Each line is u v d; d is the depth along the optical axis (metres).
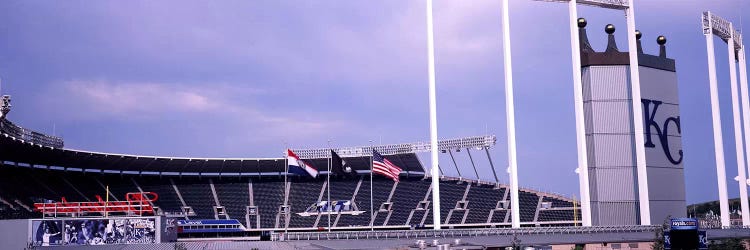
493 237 60.88
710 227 73.00
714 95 80.12
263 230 126.12
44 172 125.00
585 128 73.75
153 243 64.00
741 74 86.19
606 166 72.62
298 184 142.25
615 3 72.00
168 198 133.38
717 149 79.50
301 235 60.53
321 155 139.75
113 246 63.91
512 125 65.19
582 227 64.94
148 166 132.25
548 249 50.44
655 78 75.94
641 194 69.44
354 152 140.75
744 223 81.12
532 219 128.38
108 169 133.62
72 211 78.06
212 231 121.81
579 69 69.94
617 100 73.25
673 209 74.81
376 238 60.34
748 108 85.12
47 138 115.62
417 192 139.62
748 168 84.62
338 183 143.12
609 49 76.06
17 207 101.69
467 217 129.75
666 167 75.19
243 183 142.12
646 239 61.88
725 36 84.88
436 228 62.53
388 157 142.38
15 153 109.38
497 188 140.38
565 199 134.88
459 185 142.38
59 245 65.62
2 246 66.25
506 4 66.44
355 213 131.88
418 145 142.75
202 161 130.62
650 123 74.88
